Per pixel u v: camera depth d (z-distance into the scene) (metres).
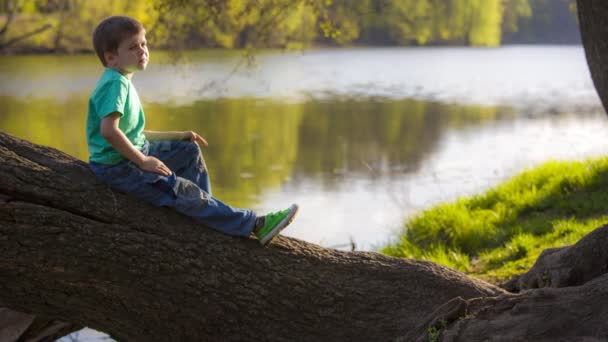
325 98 28.72
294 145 18.47
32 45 34.22
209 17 8.02
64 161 3.29
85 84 29.80
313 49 56.47
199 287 3.21
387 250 8.35
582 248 3.98
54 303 3.21
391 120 23.12
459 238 8.04
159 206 3.28
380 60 47.97
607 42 3.50
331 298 3.36
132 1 13.54
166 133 3.44
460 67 43.88
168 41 8.62
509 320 3.08
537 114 24.17
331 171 15.34
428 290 3.49
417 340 3.20
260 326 3.28
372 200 12.53
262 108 25.25
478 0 60.75
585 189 8.44
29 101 25.08
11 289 3.14
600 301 3.03
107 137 2.95
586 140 18.45
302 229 10.68
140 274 3.15
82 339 6.28
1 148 3.20
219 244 3.29
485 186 12.96
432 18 44.88
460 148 17.95
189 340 3.30
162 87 29.89
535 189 8.80
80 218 3.12
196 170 3.44
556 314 3.03
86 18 32.84
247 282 3.28
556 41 73.69
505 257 7.05
